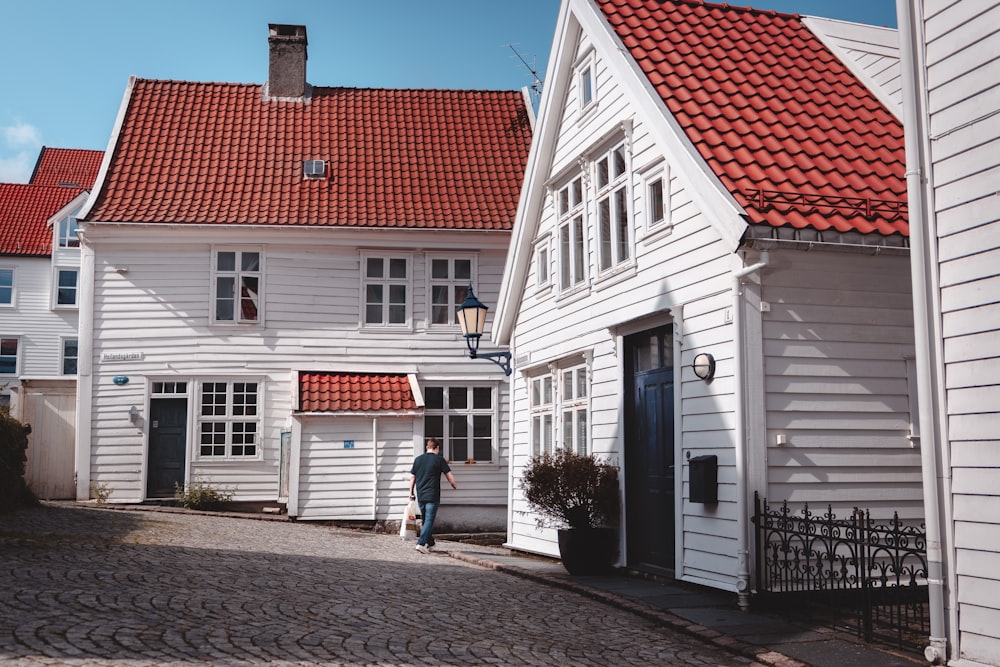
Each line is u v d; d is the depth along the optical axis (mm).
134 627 7746
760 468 9992
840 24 13688
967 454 7348
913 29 7930
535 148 16156
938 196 7699
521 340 17219
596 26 13438
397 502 20859
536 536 15836
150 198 22094
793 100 12258
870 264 10547
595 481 12719
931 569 7539
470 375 22453
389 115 25500
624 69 12562
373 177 23625
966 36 7473
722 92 12164
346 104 25641
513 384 17547
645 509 12500
